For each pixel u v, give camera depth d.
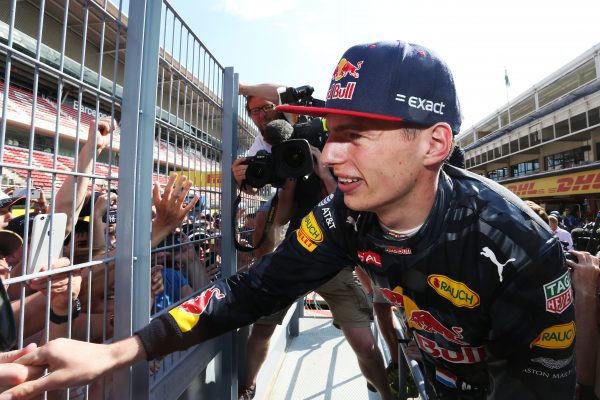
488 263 0.75
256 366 1.98
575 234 2.48
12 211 1.13
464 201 0.78
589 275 1.15
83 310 1.09
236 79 1.77
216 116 1.74
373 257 0.91
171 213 1.17
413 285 0.86
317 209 1.05
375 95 0.66
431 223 0.78
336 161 0.72
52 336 0.84
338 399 2.16
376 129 0.69
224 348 1.73
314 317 3.78
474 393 1.04
